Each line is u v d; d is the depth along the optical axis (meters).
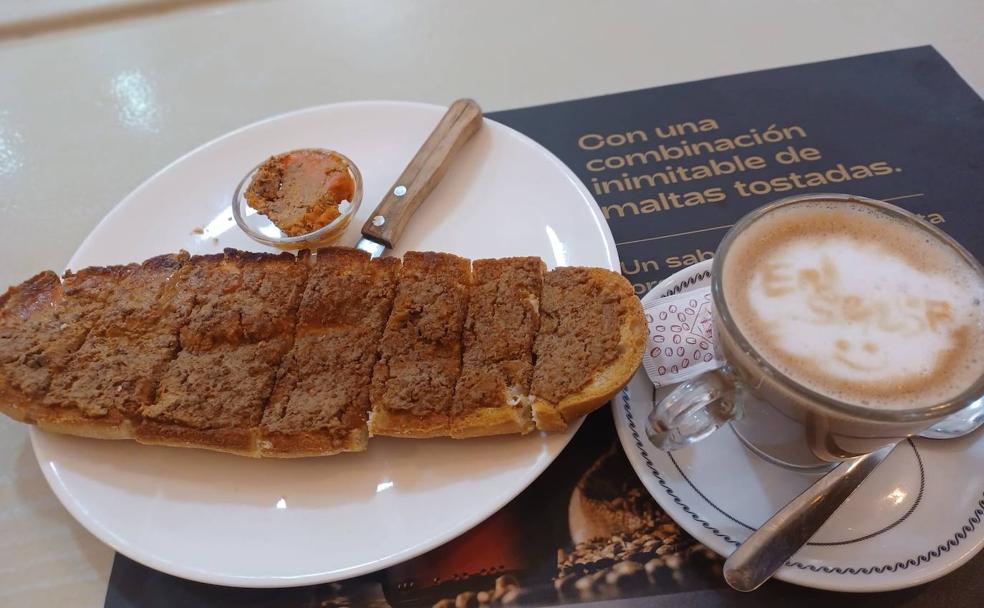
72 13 0.49
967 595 0.21
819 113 0.36
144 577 0.25
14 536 0.27
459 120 0.35
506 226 0.32
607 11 0.45
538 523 0.24
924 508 0.22
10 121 0.43
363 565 0.23
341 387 0.26
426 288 0.28
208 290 0.29
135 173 0.40
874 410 0.19
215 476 0.26
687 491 0.23
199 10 0.49
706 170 0.34
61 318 0.29
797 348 0.21
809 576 0.20
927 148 0.34
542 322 0.27
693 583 0.23
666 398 0.22
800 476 0.23
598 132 0.37
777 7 0.43
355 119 0.38
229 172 0.36
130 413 0.26
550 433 0.25
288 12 0.48
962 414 0.23
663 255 0.31
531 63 0.42
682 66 0.40
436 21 0.46
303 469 0.26
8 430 0.30
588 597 0.23
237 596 0.24
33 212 0.38
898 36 0.39
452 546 0.24
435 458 0.25
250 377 0.27
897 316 0.21
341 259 0.30
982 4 0.40
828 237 0.23
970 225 0.30
